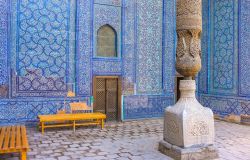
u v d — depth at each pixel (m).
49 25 5.20
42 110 5.14
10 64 4.91
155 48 6.12
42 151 3.50
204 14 6.49
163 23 6.19
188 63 3.36
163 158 3.26
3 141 3.02
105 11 5.64
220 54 6.09
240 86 5.61
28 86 5.05
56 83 5.25
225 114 5.96
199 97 6.65
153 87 6.12
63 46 5.30
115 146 3.78
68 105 5.34
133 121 5.83
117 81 5.80
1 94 4.86
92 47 5.52
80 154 3.39
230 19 5.83
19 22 4.98
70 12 5.36
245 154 3.45
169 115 3.41
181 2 3.42
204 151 3.21
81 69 5.44
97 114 5.06
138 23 5.94
